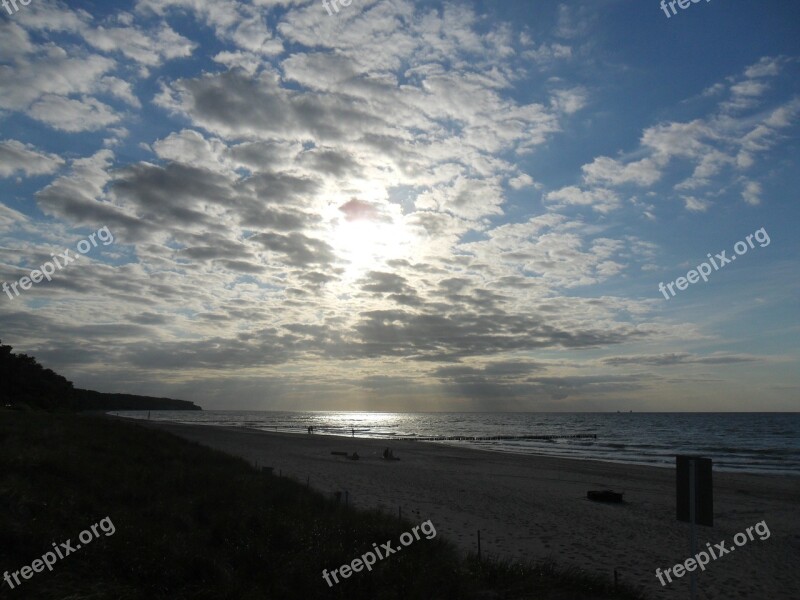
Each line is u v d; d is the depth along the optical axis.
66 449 15.85
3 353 57.03
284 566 9.56
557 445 73.62
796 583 12.91
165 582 8.35
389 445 59.59
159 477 14.84
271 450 45.25
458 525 17.84
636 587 11.86
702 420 194.88
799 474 38.53
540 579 10.81
